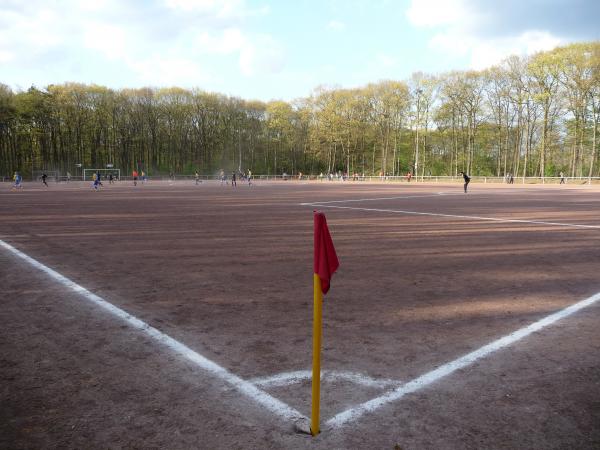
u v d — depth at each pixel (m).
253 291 6.27
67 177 70.56
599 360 3.98
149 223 14.20
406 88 69.06
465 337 4.54
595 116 53.09
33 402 3.23
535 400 3.27
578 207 20.34
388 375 3.66
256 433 2.84
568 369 3.79
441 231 12.41
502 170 72.88
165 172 85.00
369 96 74.81
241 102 90.19
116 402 3.23
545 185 49.19
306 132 90.06
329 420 2.99
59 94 75.38
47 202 23.67
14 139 76.56
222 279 6.96
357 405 3.18
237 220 15.11
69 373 3.70
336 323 4.94
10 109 70.38
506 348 4.25
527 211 18.36
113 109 79.81
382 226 13.50
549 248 9.80
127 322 4.94
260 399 3.27
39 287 6.41
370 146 84.06
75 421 2.98
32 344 4.31
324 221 2.79
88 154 81.69
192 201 24.62
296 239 11.04
